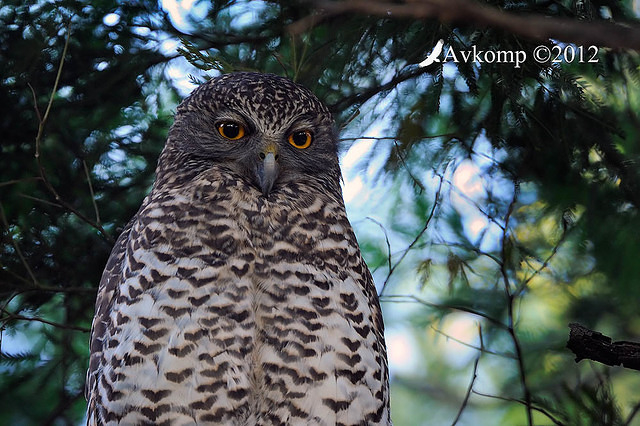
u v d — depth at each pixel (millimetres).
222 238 7680
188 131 8695
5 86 10320
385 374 7996
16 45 10047
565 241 11031
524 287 10625
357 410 7367
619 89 10133
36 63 10070
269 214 7977
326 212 8234
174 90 10656
